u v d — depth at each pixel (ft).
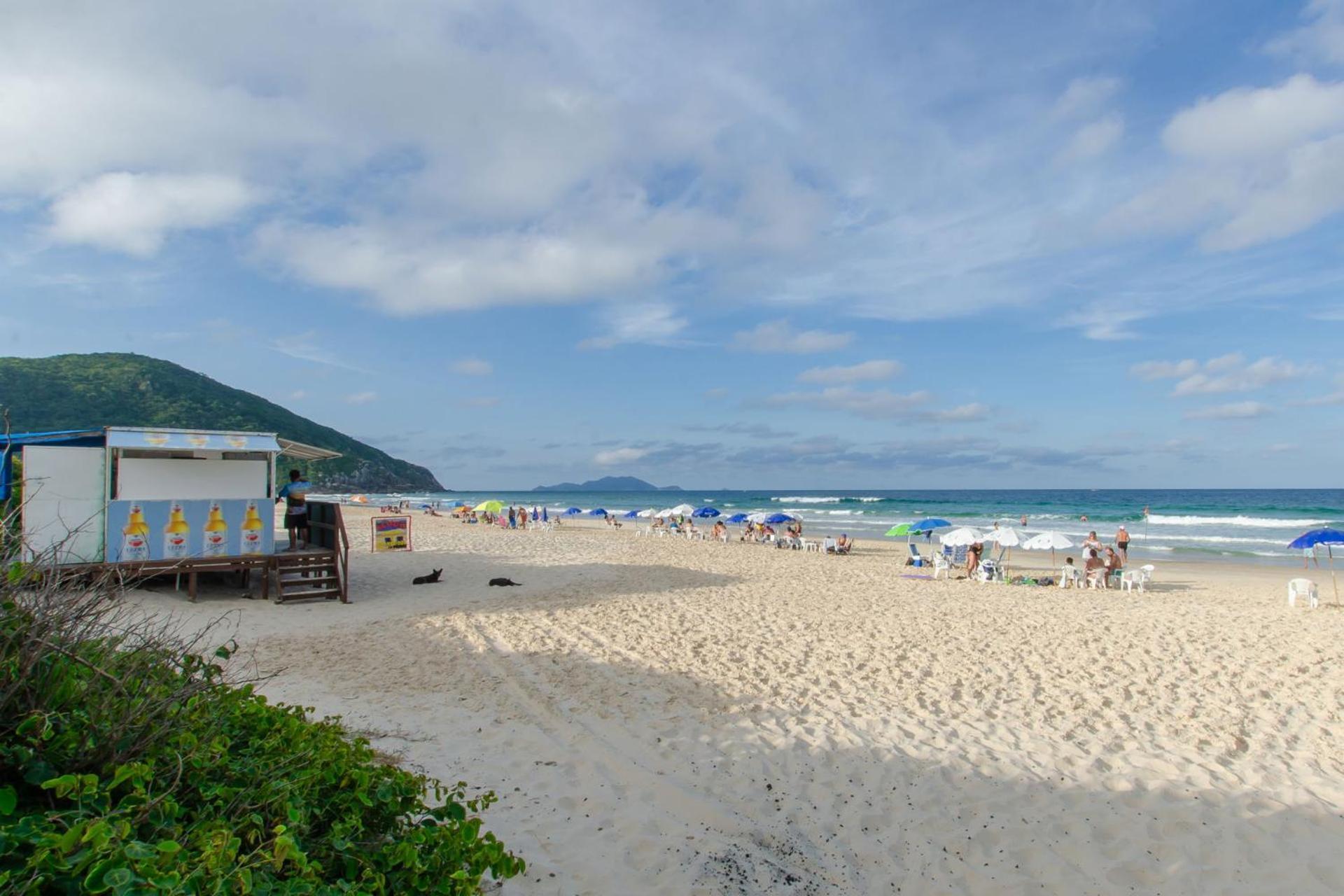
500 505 137.39
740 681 28.73
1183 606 49.60
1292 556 96.68
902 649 34.35
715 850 16.12
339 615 40.37
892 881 15.43
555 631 36.68
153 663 10.89
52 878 6.84
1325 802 19.16
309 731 11.93
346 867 9.36
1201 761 21.71
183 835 8.43
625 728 23.25
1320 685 29.01
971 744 22.80
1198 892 15.38
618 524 153.07
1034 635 37.63
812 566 74.54
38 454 38.22
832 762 21.26
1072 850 16.85
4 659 8.85
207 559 41.70
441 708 24.45
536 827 16.62
